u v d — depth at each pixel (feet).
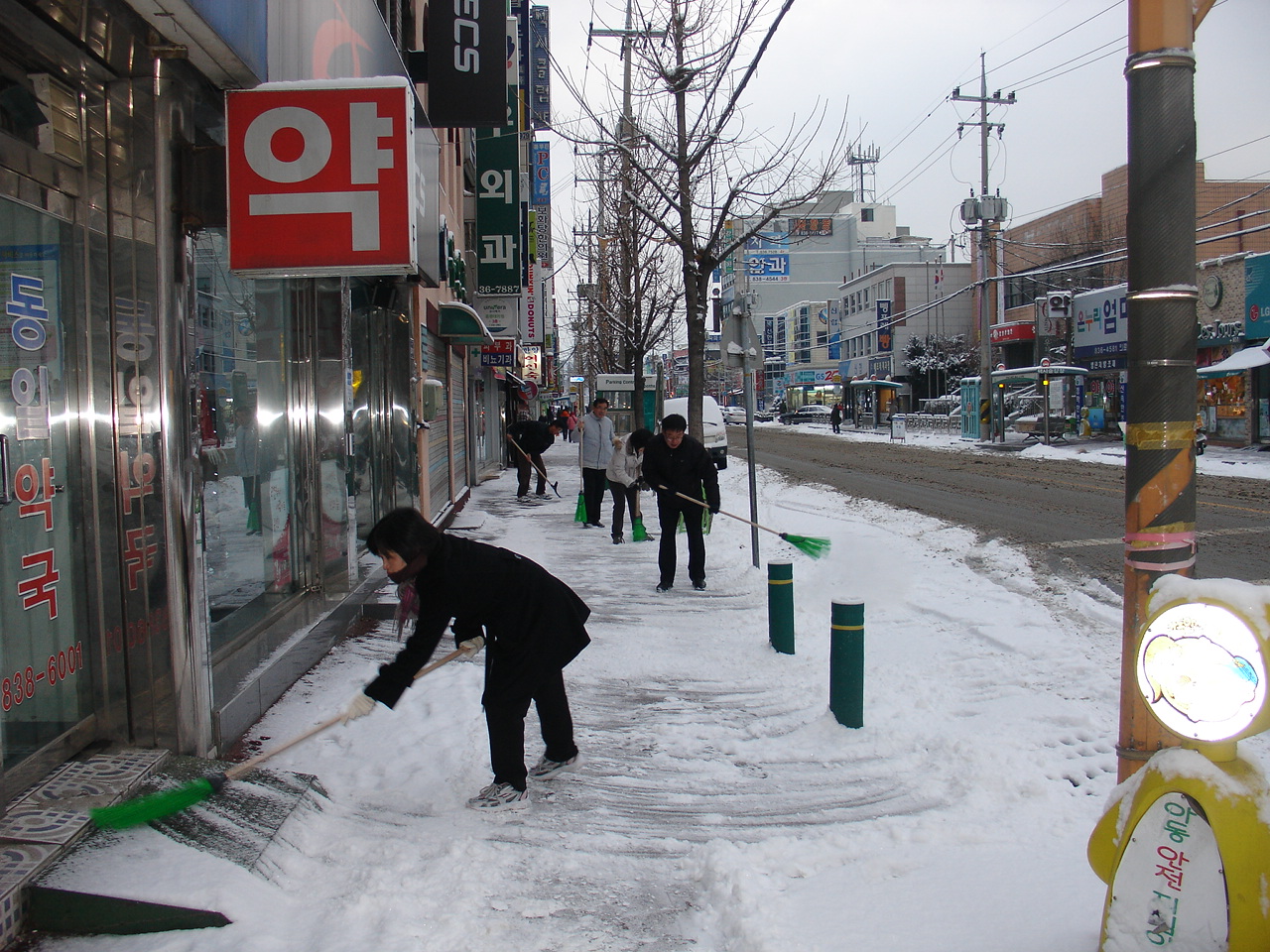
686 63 39.06
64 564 13.00
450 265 40.16
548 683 14.11
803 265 294.46
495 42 35.35
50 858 10.45
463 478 60.90
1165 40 9.42
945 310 198.18
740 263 42.01
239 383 18.81
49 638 12.61
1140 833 7.44
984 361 104.99
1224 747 7.33
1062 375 98.27
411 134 14.90
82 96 13.25
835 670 16.57
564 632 13.60
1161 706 7.26
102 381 13.41
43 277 12.60
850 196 148.87
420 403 35.65
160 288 13.28
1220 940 7.02
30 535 12.19
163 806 11.00
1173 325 9.43
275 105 14.65
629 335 68.33
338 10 20.63
